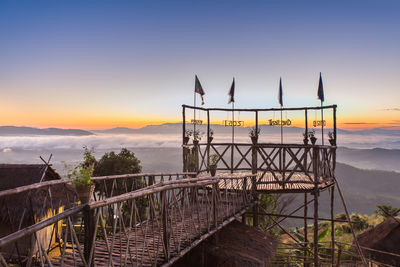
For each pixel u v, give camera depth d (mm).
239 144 14398
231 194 12406
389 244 14641
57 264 5645
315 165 12000
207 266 9023
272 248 10289
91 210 4586
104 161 19547
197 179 7910
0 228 10188
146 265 5973
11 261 7672
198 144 14148
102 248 6781
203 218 9422
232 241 10109
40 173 11336
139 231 8180
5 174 11219
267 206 17078
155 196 6723
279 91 14906
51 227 10625
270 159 12539
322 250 17125
